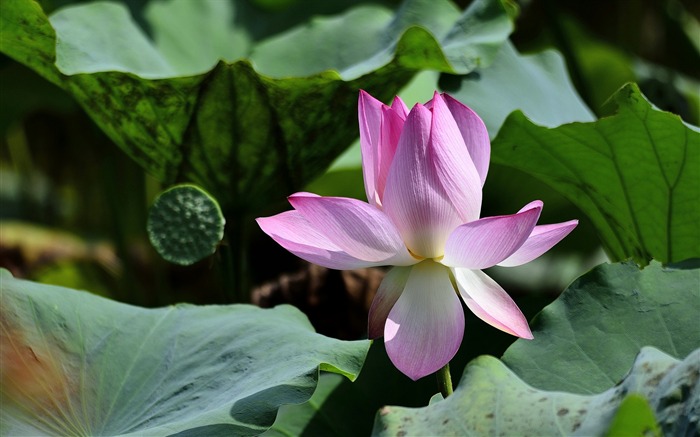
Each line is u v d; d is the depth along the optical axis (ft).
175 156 8.72
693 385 7.11
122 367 7.88
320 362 7.69
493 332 8.34
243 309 8.14
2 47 8.58
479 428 7.19
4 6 8.38
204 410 7.64
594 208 8.61
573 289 7.79
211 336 7.96
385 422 7.27
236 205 8.80
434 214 7.38
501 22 8.95
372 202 7.53
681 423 7.07
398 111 7.54
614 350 7.64
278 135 8.64
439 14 9.31
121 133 8.71
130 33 9.37
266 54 9.70
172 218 7.85
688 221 8.37
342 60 9.52
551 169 8.55
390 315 7.39
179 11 10.21
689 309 7.70
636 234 8.52
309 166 8.79
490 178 9.56
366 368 8.27
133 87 8.52
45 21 8.43
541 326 7.73
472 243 7.35
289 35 9.77
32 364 7.79
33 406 7.68
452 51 8.84
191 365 7.86
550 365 7.63
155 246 7.84
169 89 8.50
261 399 7.56
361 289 9.16
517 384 7.29
